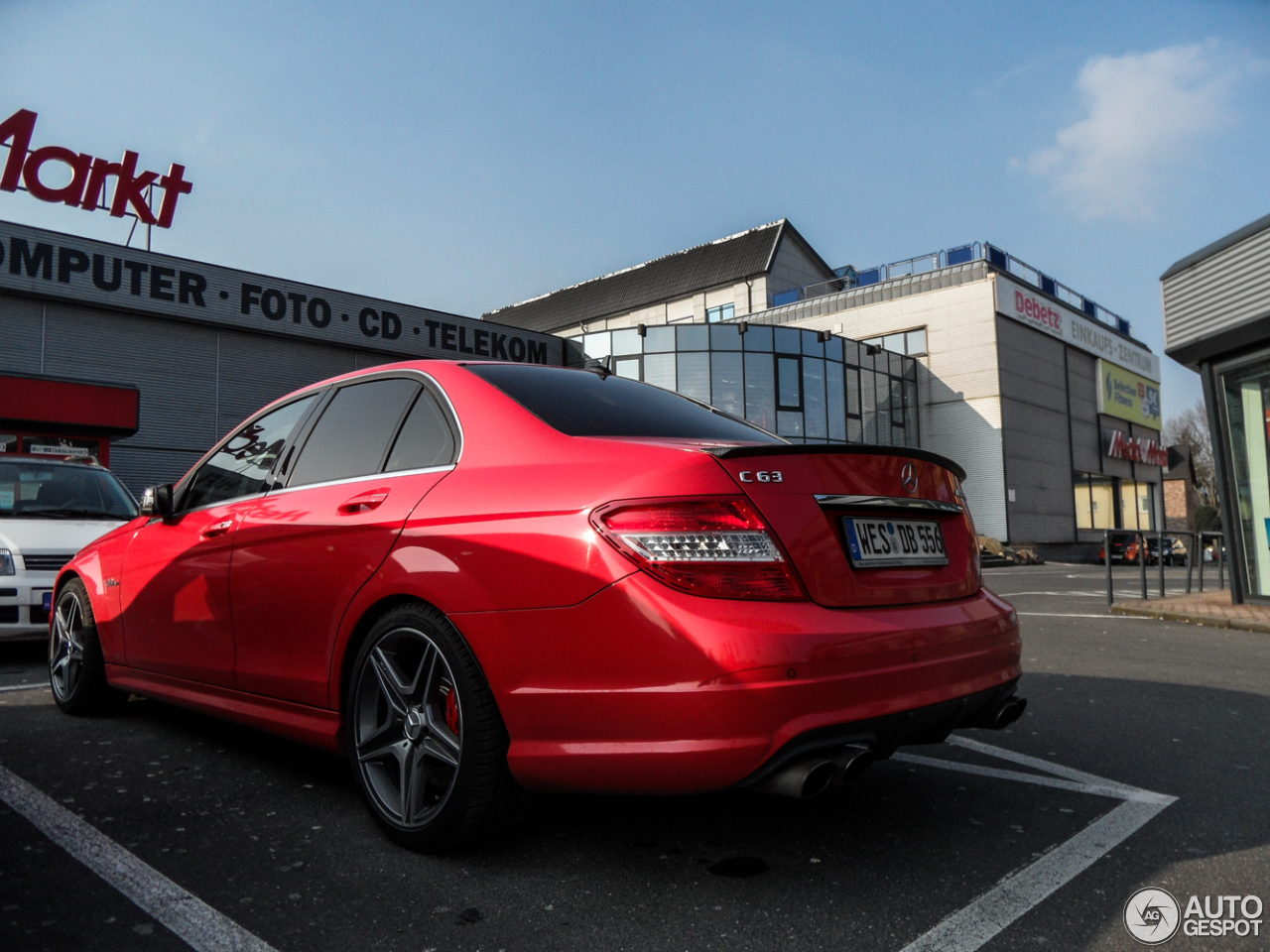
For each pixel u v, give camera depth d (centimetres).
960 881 211
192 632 317
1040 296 3406
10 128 1923
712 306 4034
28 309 1728
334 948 177
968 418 3111
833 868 219
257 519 291
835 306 3469
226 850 229
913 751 341
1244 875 216
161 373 1895
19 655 575
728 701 183
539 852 229
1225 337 947
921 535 239
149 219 2106
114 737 350
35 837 237
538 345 2595
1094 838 242
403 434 267
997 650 237
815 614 197
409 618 230
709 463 202
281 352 2091
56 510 591
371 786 238
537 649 203
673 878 213
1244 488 967
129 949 175
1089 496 3669
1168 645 655
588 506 204
